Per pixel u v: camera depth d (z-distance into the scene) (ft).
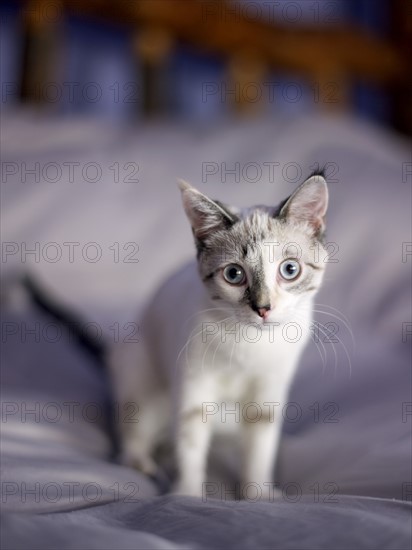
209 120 3.87
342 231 2.73
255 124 3.33
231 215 1.92
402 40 4.74
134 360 2.09
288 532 1.42
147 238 2.80
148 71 3.98
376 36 4.68
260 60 4.23
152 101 3.99
